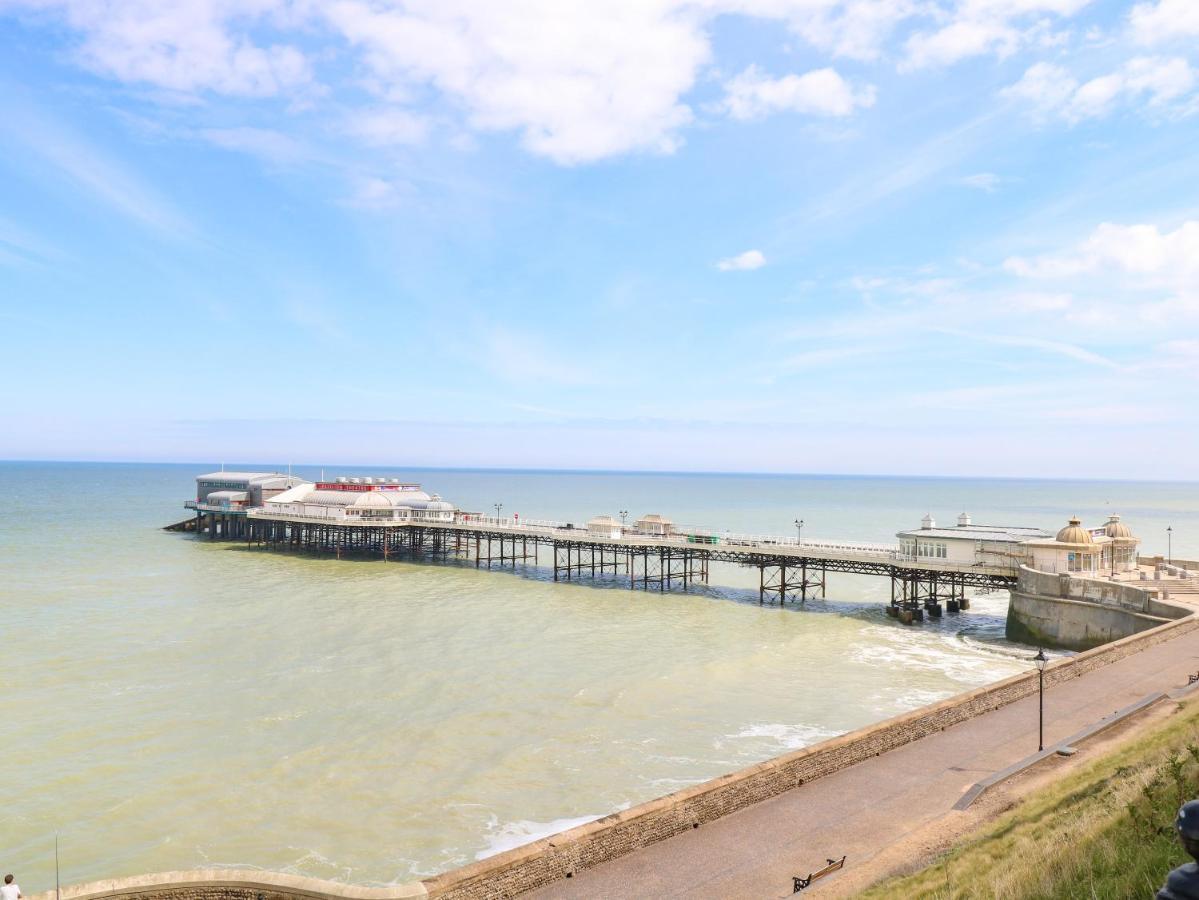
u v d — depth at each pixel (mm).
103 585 79938
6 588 77125
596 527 90625
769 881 20672
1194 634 46938
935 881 17328
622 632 61125
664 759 34750
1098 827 15938
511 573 95938
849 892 18781
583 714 40594
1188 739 22250
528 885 20234
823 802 25578
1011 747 30156
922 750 30094
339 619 64062
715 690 45250
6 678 45750
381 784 31938
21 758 34062
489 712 40594
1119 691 36781
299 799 30547
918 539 69500
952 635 62094
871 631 63031
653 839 22906
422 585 84250
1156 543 141375
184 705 41156
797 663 51938
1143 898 11859
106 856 26281
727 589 85250
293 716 39688
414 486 130750
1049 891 13414
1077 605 56062
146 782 31844
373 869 25594
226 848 26875
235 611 66875
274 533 121125
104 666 48531
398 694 43438
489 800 30625
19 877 24938
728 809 24828
